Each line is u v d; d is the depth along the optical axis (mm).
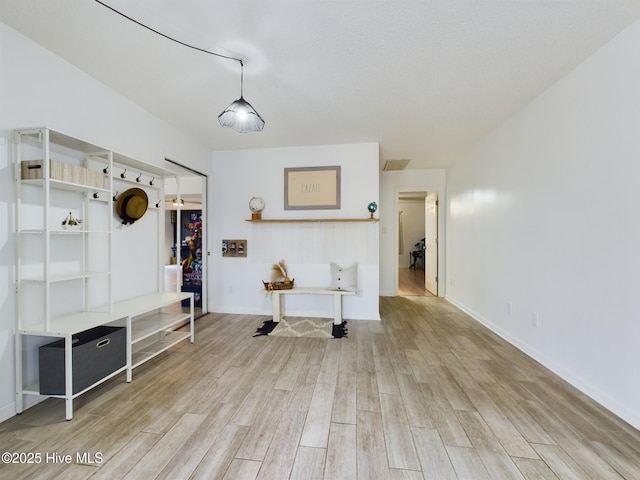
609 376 1896
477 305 3922
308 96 2656
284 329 3504
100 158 2445
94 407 1904
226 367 2502
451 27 1771
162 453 1499
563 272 2303
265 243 4164
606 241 1919
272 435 1643
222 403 1958
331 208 4004
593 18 1687
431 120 3174
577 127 2162
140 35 1865
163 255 3225
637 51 1714
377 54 2043
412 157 4648
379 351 2852
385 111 2957
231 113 2209
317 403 1960
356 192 3963
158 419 1782
